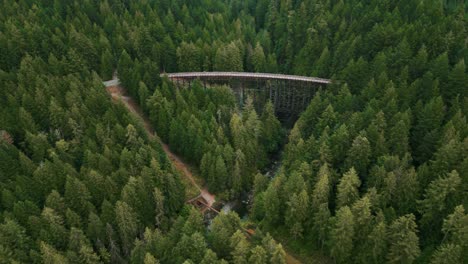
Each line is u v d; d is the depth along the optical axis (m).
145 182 91.25
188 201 102.50
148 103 115.88
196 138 105.81
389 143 92.12
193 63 136.75
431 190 78.50
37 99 104.38
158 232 78.81
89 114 104.94
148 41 138.75
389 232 75.19
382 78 106.88
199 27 150.00
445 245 73.31
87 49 130.75
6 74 111.56
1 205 82.50
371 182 85.69
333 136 94.38
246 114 115.50
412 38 117.88
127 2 159.88
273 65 138.12
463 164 79.31
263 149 112.81
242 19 161.50
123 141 101.38
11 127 98.94
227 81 133.62
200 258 74.69
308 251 85.75
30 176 89.31
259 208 92.81
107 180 87.50
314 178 89.06
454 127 89.62
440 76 104.94
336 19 141.25
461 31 116.62
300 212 83.25
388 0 135.50
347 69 115.69
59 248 78.69
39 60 118.12
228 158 102.00
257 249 72.56
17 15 139.62
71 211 81.06
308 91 129.62
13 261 69.88
